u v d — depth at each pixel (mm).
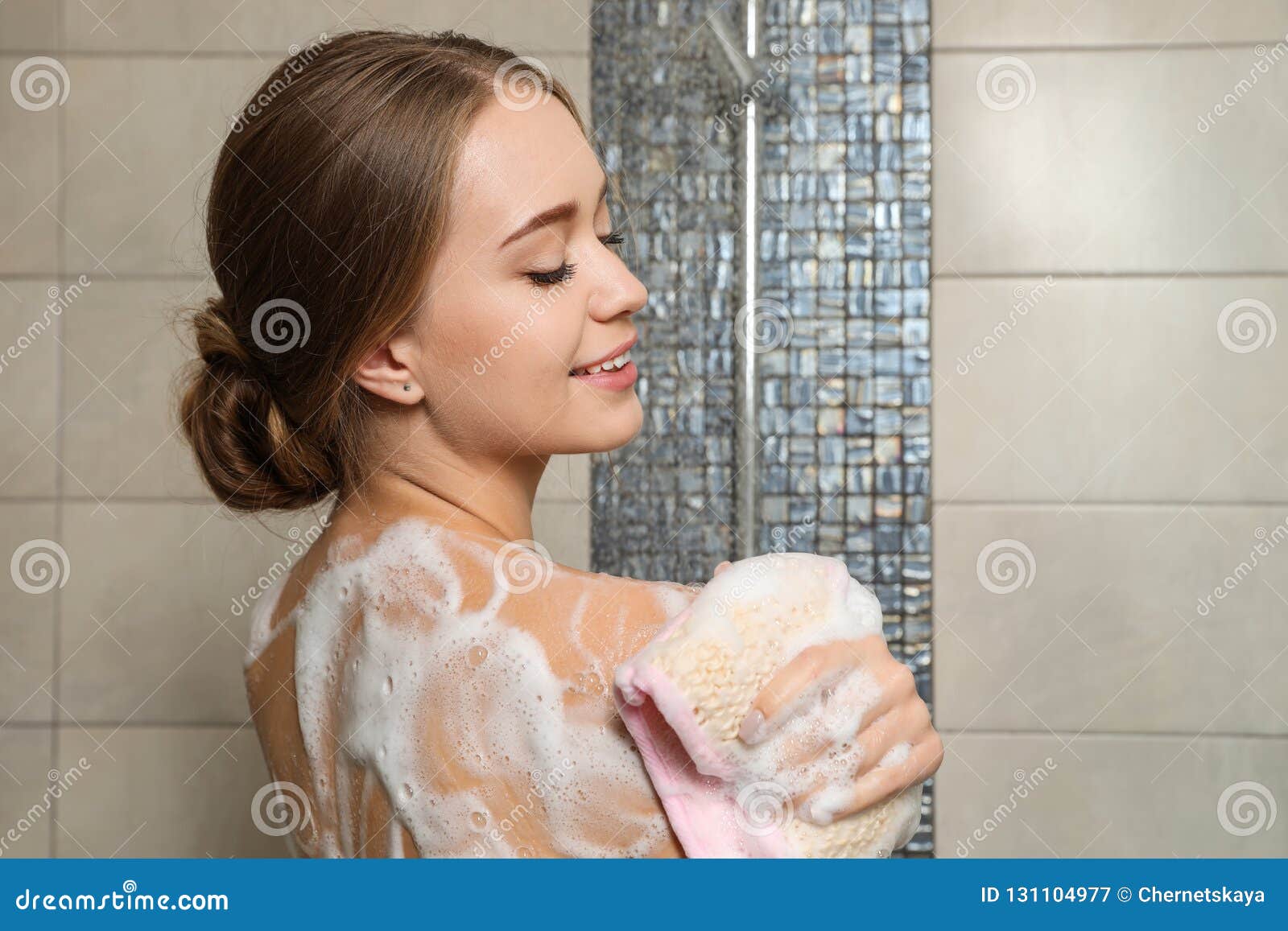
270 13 1312
